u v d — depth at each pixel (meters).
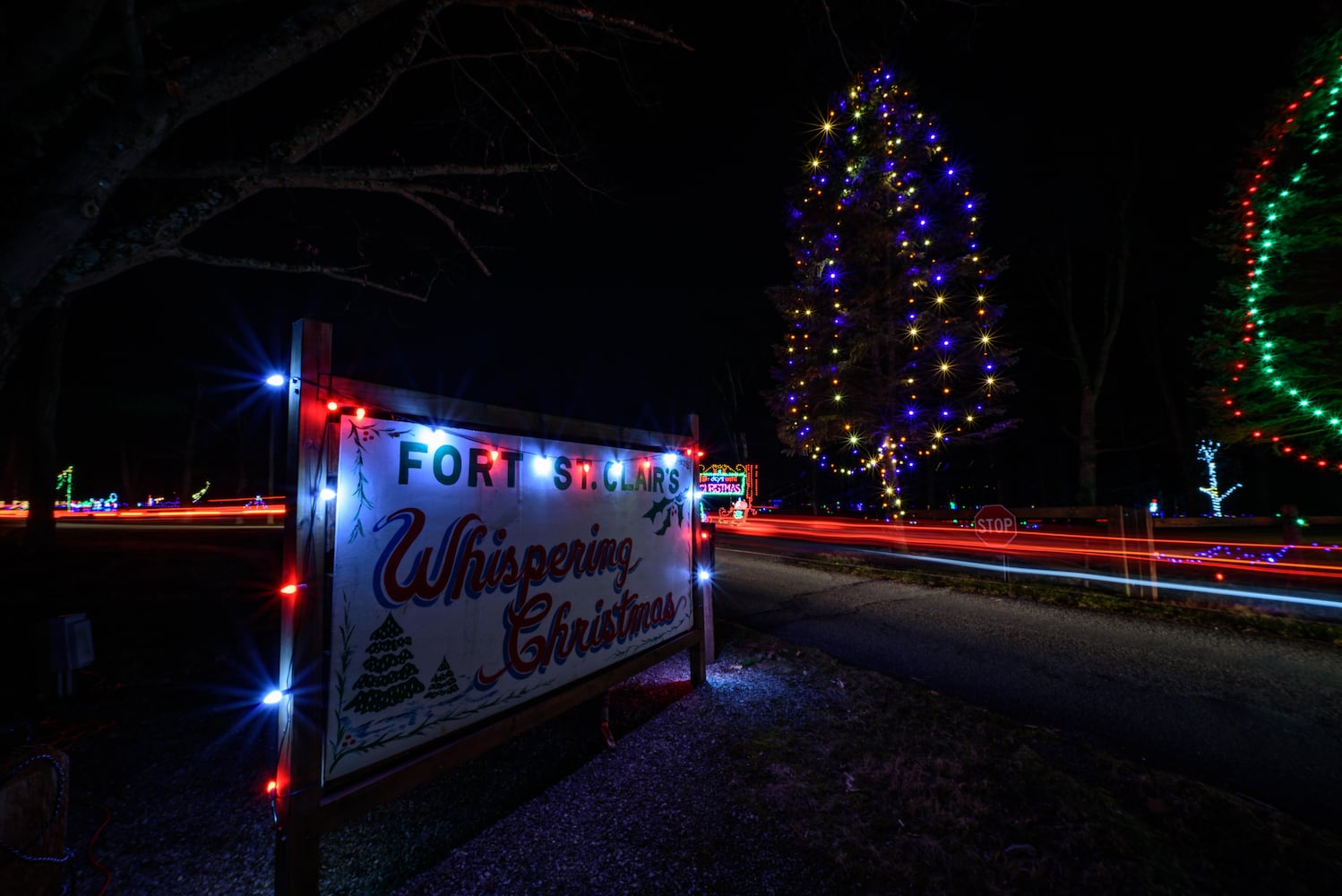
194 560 11.04
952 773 3.21
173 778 3.20
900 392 15.82
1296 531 11.72
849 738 3.70
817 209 15.77
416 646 2.53
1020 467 24.67
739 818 2.80
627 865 2.46
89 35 2.55
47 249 2.55
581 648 3.55
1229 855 2.54
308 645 2.11
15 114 2.61
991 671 5.14
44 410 12.53
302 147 3.53
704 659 4.81
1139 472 22.45
